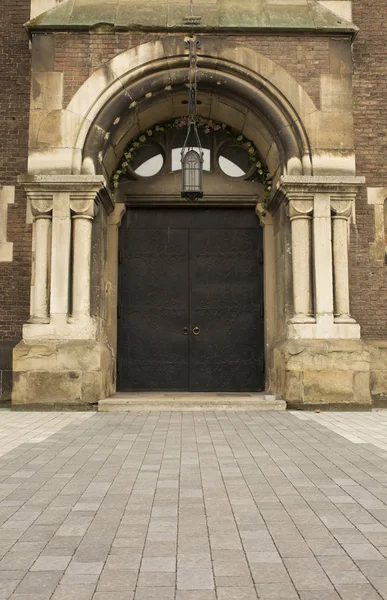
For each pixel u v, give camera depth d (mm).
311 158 9867
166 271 11594
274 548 3154
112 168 11000
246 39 10086
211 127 11375
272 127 10156
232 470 4980
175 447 6031
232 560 2988
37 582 2729
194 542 3248
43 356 9266
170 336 11477
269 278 11305
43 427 7414
